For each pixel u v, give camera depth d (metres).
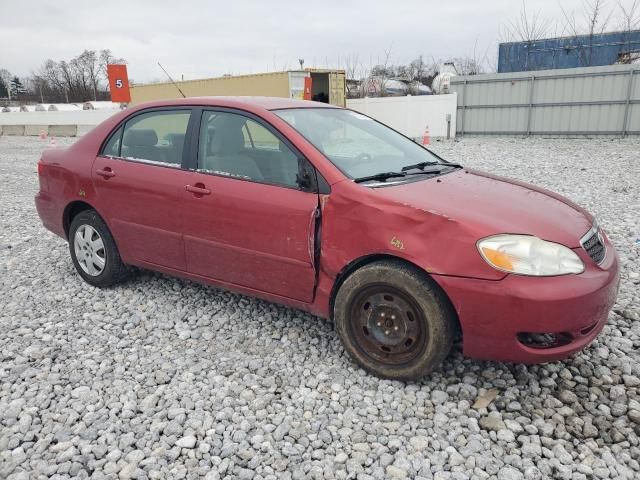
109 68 17.97
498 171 11.01
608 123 17.53
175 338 3.70
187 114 3.88
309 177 3.22
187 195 3.70
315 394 3.00
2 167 13.95
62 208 4.59
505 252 2.68
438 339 2.86
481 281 2.70
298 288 3.34
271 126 3.45
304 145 3.30
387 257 3.01
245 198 3.42
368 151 3.68
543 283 2.64
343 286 3.11
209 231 3.63
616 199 7.81
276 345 3.58
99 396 3.01
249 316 4.01
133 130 4.18
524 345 2.76
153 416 2.82
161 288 4.58
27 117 27.56
